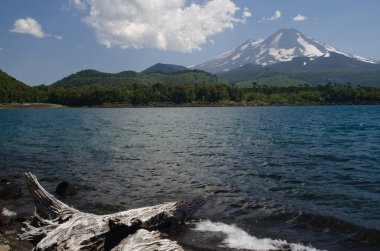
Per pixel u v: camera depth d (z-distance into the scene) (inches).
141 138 1737.2
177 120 3481.8
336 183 753.0
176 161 1045.2
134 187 738.2
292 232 481.1
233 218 534.9
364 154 1165.7
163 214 454.0
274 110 6328.7
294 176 823.7
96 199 658.2
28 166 999.6
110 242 406.6
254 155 1149.1
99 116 4559.5
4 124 2965.1
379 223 501.0
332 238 458.3
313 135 1839.3
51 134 2012.8
